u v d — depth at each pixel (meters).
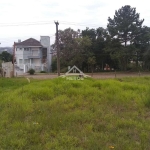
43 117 5.60
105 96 8.17
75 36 42.88
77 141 4.18
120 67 43.00
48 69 50.38
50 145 3.99
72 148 3.84
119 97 8.02
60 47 41.94
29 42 49.94
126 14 38.03
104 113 6.17
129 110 6.60
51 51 49.88
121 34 38.41
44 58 51.53
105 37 41.66
